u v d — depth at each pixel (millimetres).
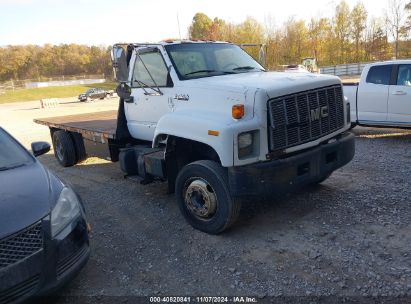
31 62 113312
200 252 4266
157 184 6836
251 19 67750
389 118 9141
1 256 2961
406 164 6977
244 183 4148
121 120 6258
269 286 3545
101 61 116125
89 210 5816
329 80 4840
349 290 3395
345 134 5215
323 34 69375
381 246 4074
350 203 5250
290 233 4531
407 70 8883
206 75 5277
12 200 3336
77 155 8297
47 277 3191
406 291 3318
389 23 61750
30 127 17484
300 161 4367
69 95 62594
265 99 4184
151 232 4871
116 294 3613
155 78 5457
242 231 4688
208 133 4277
